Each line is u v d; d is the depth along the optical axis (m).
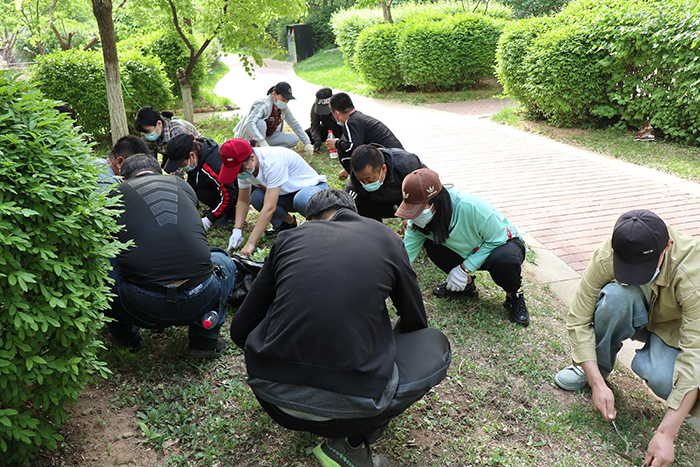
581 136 9.15
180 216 2.91
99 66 8.93
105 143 9.07
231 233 4.86
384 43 14.77
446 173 7.40
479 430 2.72
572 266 4.69
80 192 2.26
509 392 2.99
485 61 14.45
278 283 2.14
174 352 3.20
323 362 1.95
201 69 13.45
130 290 2.77
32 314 2.00
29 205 2.06
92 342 2.30
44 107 2.24
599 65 9.02
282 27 34.44
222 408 2.76
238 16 9.78
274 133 7.00
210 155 4.59
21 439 1.97
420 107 13.48
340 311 1.97
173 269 2.76
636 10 8.48
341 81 19.12
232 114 12.33
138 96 9.77
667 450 2.35
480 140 9.34
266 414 2.74
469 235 3.44
